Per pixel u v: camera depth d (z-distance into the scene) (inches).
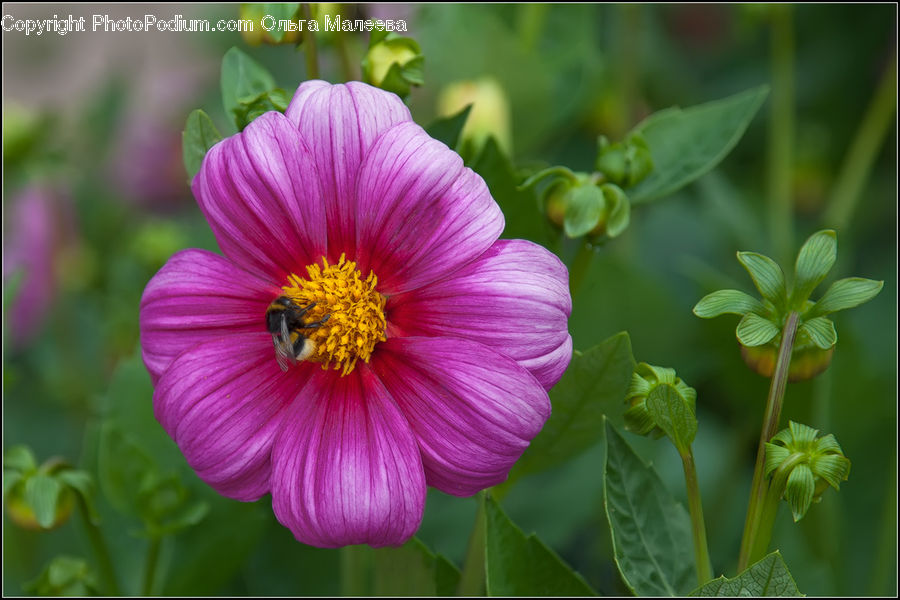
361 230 21.3
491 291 20.8
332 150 21.2
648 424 21.0
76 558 26.0
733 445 27.2
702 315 20.6
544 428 22.4
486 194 21.0
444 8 27.2
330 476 21.0
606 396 22.2
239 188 21.1
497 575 21.9
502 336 20.7
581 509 26.6
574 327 25.8
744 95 23.3
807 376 21.1
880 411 26.2
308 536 21.0
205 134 22.1
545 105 27.4
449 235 20.9
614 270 25.6
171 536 25.5
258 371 21.5
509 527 21.9
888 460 26.2
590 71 28.3
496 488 22.9
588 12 28.6
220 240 21.5
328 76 29.2
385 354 21.4
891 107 29.3
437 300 21.0
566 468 26.9
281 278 21.7
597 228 22.4
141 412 25.2
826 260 20.5
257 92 23.0
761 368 21.2
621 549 21.5
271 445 21.4
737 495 28.1
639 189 23.2
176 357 21.5
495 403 20.6
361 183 21.1
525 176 23.1
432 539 26.3
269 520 25.3
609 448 21.6
